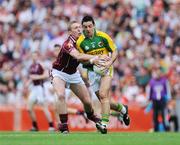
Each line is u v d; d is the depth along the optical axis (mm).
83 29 32500
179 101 54781
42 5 78438
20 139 27047
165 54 68438
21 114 55938
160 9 75500
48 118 49688
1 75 67188
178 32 72625
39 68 49344
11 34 75250
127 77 63281
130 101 59906
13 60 71688
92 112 35406
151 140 26609
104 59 31828
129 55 68562
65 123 34875
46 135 30938
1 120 56219
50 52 68438
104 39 32562
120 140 26359
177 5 76750
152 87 52281
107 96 31875
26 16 77875
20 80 67312
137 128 55094
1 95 61219
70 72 34125
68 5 78000
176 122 54562
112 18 75188
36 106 55031
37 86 49906
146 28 72938
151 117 55250
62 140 26203
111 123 53750
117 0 77500
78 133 34281
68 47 32625
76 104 52562
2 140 26359
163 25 73312
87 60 31938
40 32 73625
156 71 52531
